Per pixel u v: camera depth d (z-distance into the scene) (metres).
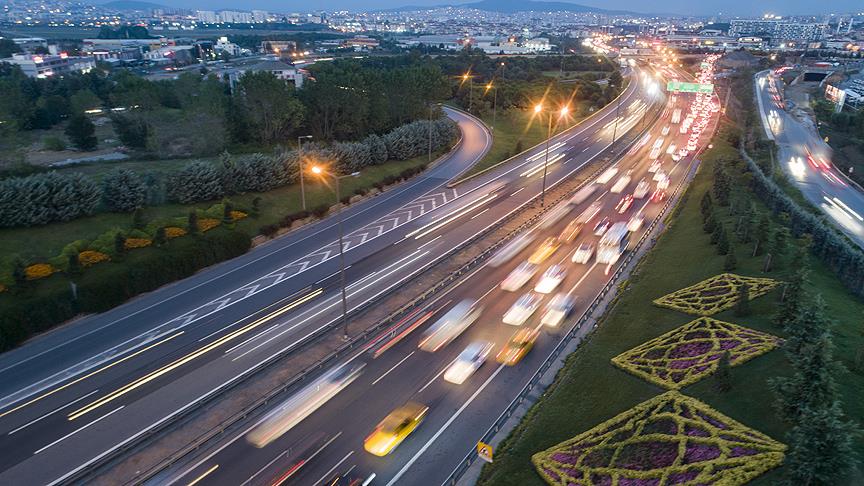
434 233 65.94
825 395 24.28
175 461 29.75
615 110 157.88
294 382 36.59
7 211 50.50
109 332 43.19
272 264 56.94
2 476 28.94
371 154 88.06
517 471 29.22
